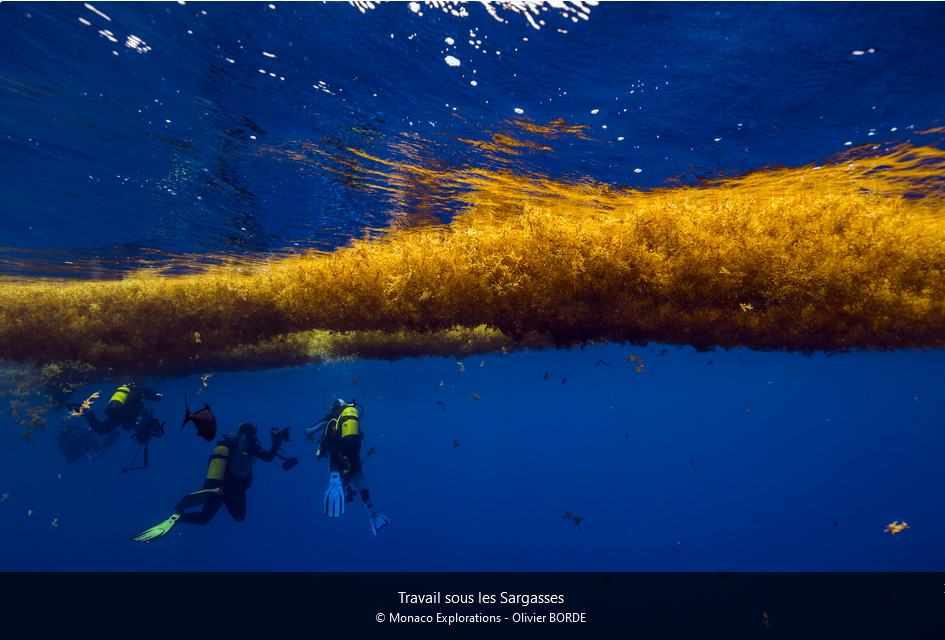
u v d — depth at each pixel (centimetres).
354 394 2033
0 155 447
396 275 546
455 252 530
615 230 495
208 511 595
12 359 691
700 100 366
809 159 431
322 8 302
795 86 340
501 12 309
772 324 487
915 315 452
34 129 410
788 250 463
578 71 348
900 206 495
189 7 294
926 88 326
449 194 554
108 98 371
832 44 302
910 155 411
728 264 467
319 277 596
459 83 364
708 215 476
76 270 823
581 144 438
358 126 416
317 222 635
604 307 509
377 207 588
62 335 678
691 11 296
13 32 306
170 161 472
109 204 562
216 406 1889
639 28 312
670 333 516
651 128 405
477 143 443
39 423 833
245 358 707
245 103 383
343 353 702
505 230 530
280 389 1681
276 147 448
